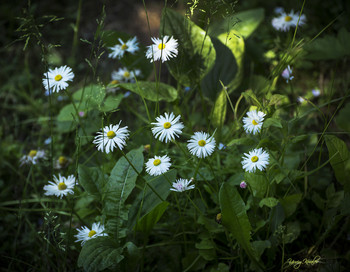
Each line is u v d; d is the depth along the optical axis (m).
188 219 0.96
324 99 1.14
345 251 0.93
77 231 0.92
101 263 0.83
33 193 1.08
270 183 0.89
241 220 0.85
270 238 0.91
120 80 1.12
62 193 0.90
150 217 0.87
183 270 0.93
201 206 0.95
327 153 1.02
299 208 0.97
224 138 1.04
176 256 0.94
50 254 0.98
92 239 0.86
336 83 1.16
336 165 0.90
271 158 0.90
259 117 0.86
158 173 0.86
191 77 1.03
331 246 0.92
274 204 0.87
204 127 1.15
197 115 1.17
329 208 0.96
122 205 0.90
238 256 0.90
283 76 1.04
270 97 0.91
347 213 0.88
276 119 0.86
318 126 1.10
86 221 0.98
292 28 1.14
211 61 1.03
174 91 1.03
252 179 0.88
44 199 1.00
